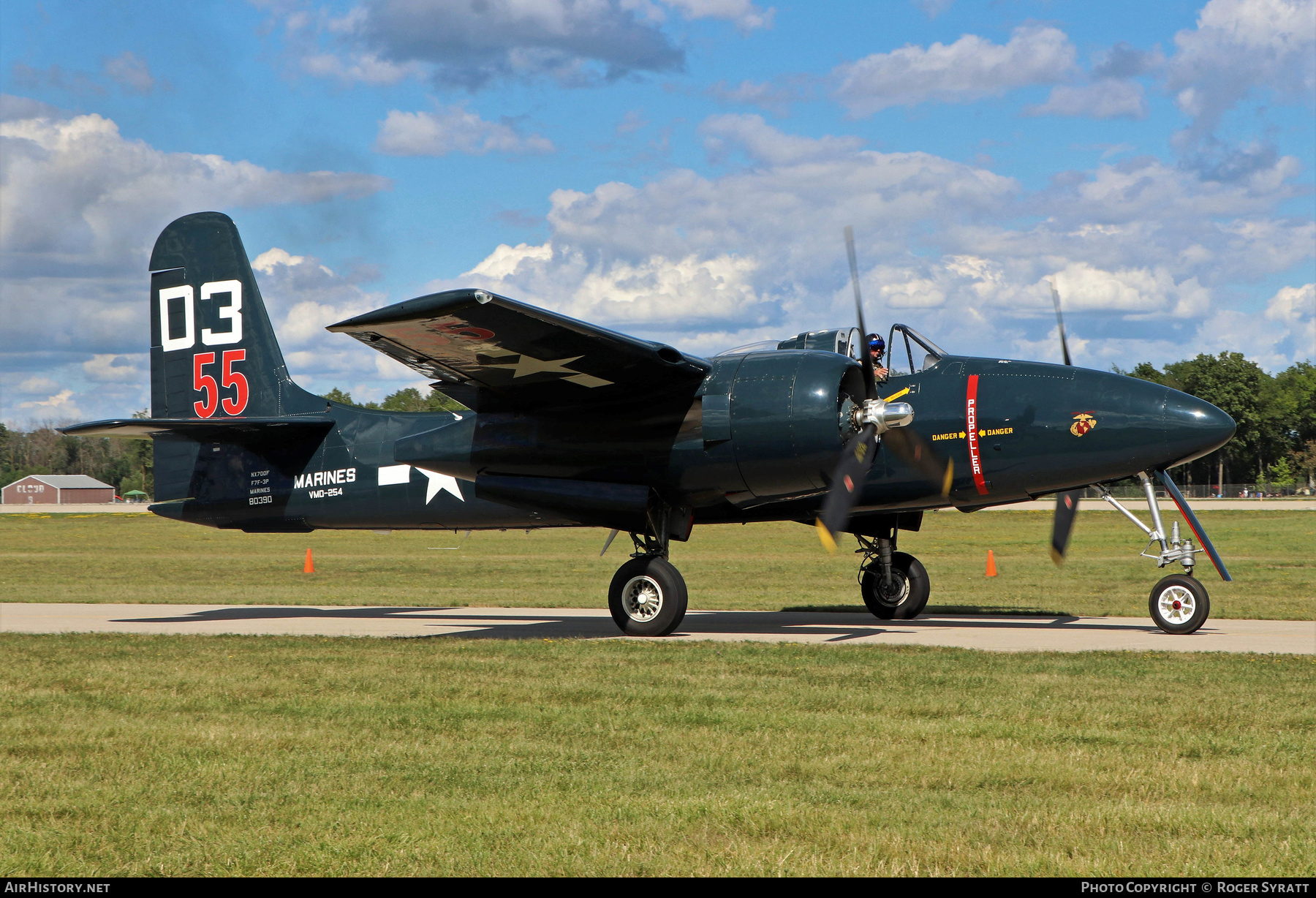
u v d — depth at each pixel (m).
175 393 26.55
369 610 27.73
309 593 33.66
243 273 26.09
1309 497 157.62
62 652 17.45
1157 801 8.58
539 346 17.58
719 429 18.73
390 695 13.16
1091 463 19.83
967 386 20.73
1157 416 19.25
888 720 11.56
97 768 9.80
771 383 18.58
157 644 18.53
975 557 54.53
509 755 10.19
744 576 41.41
